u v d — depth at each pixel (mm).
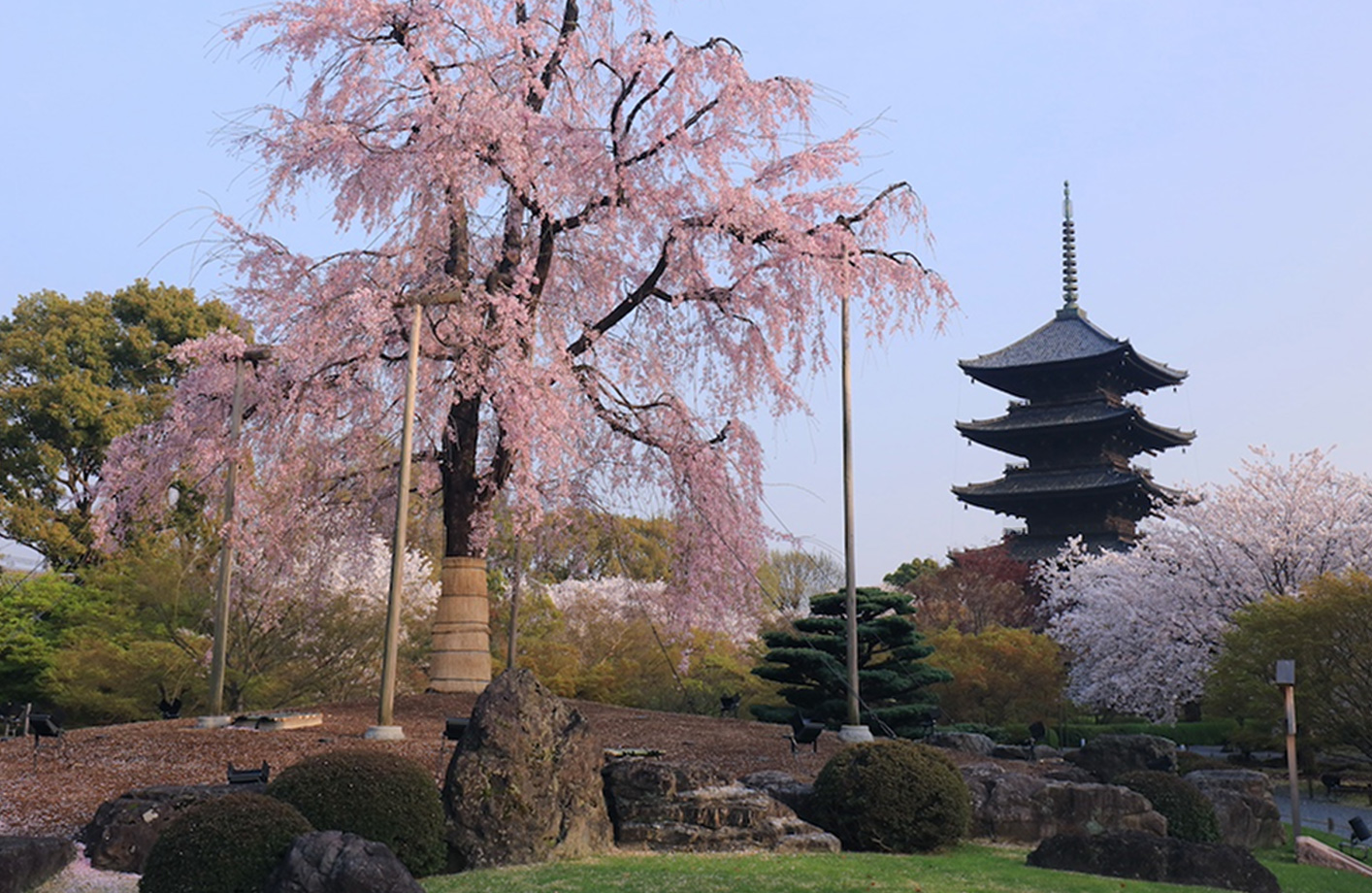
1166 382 81250
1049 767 22219
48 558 45594
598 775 14062
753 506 24641
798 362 23453
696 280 23234
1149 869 13711
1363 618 30109
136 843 12281
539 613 44938
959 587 61344
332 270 22344
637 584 28484
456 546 23719
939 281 23141
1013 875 12844
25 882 11234
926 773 15031
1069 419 73938
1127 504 74500
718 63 22016
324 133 20547
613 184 22312
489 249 24547
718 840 14172
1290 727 20719
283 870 9594
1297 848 18562
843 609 32719
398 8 21344
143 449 22906
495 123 20219
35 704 36562
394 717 20812
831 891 10984
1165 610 45219
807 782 16906
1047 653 45094
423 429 22844
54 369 50281
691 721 23656
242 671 31469
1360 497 44844
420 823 12023
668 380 25203
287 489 23500
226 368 22469
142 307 52719
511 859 12648
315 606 28109
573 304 25031
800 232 22016
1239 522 44375
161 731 19391
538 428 20219
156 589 33750
